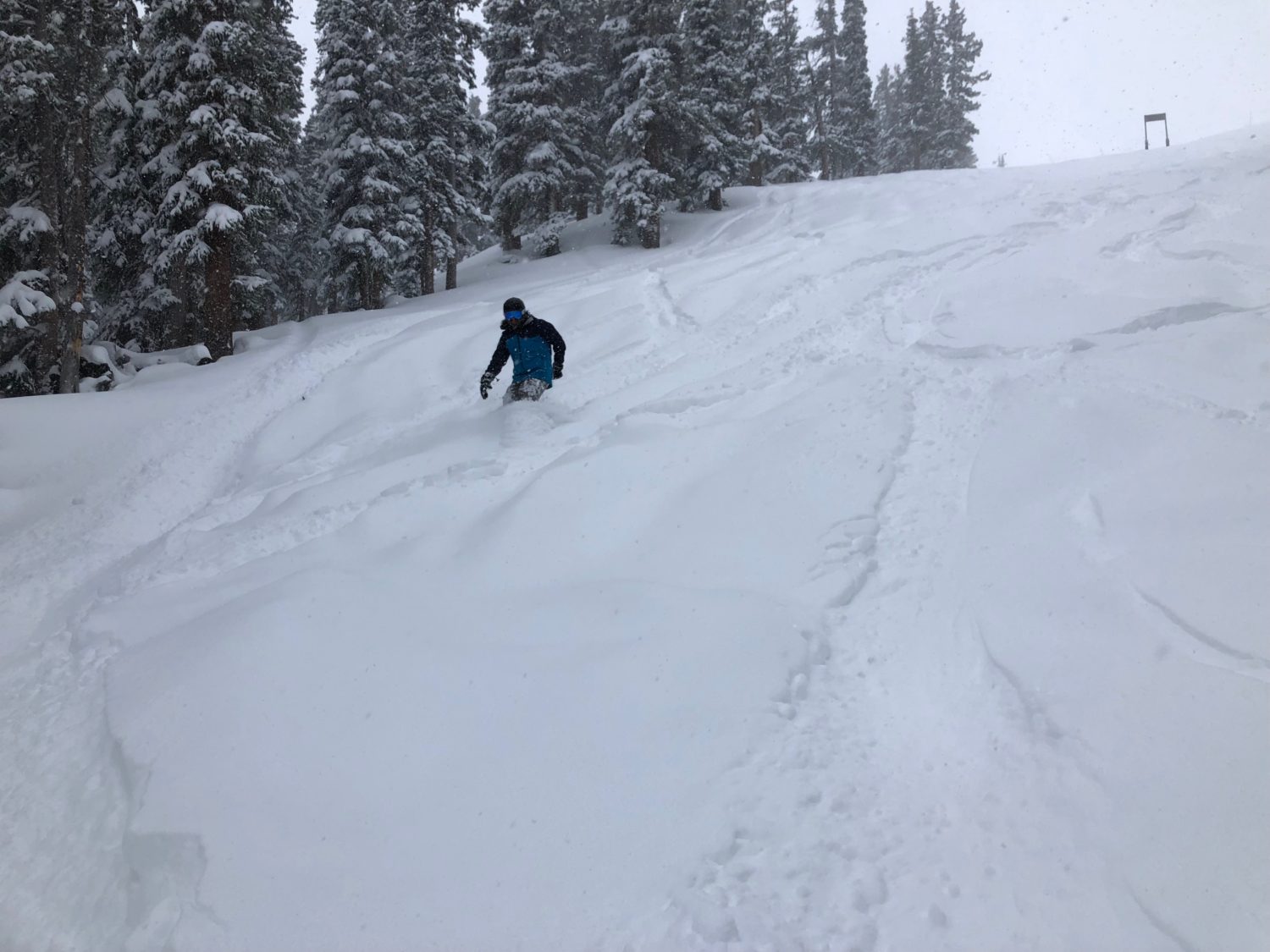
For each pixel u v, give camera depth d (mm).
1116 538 3654
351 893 2621
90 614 5559
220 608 4777
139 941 2623
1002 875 2350
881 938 2236
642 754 3055
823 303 9430
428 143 24344
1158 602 3168
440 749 3268
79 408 11359
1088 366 5543
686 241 23203
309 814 2986
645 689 3406
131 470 9484
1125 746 2607
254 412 11008
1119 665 2957
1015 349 6223
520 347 7508
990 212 11578
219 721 3582
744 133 32156
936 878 2398
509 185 25953
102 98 16562
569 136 29609
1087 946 2053
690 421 6605
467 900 2541
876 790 2799
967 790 2715
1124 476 4102
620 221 24234
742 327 9609
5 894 3076
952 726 3043
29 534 8039
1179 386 4840
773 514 4777
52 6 13883
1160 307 6000
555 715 3357
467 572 4801
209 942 2512
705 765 2949
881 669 3471
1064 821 2455
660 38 23406
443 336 11938
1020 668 3146
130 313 20500
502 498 5980
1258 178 9289
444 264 29344
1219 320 5609
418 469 6984
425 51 24469
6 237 14125
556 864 2633
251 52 15281
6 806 3600
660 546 4695
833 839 2598
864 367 6840
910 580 4008
